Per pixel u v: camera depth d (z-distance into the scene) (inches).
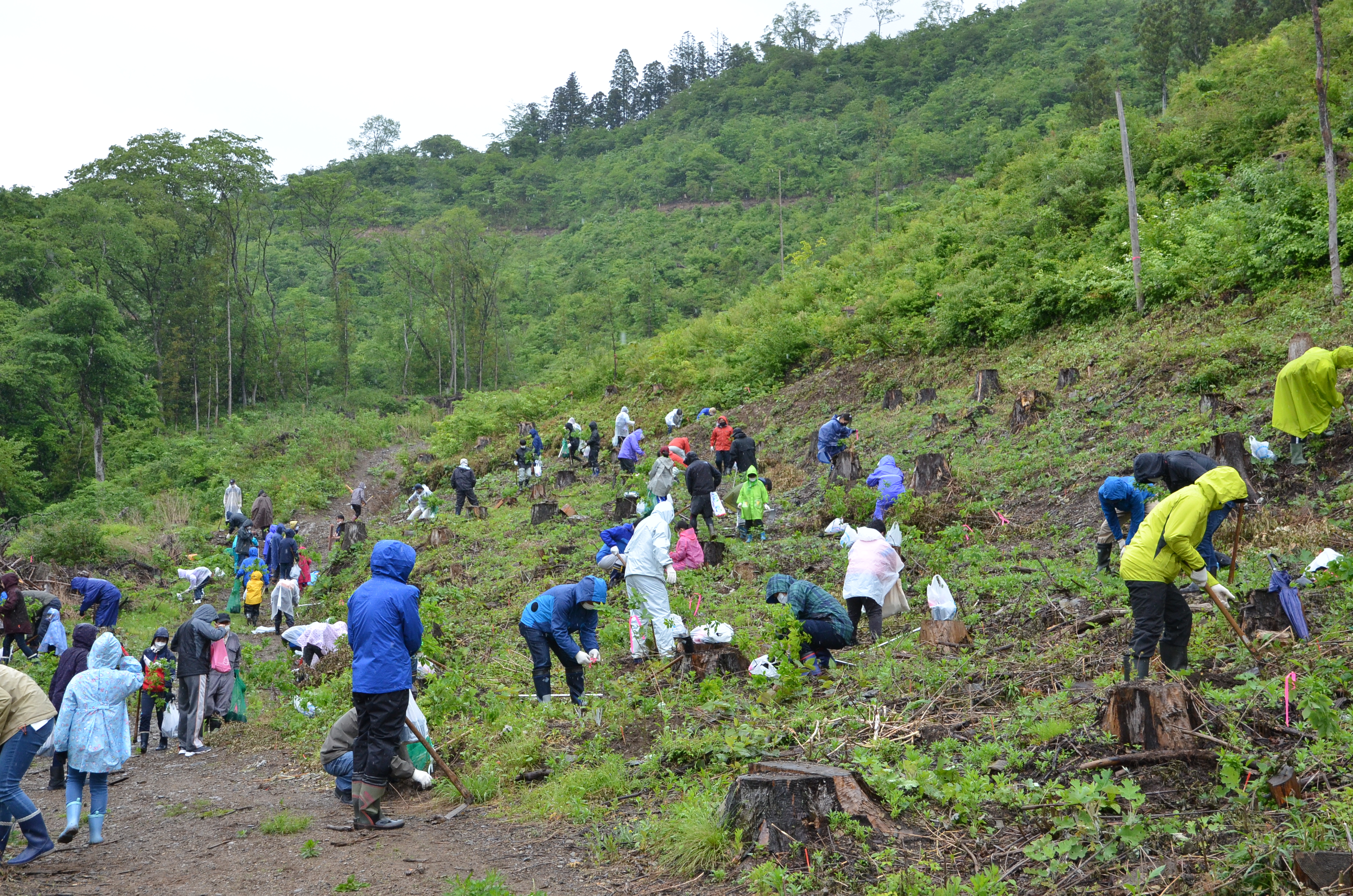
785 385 985.5
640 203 4037.9
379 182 4886.8
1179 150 946.7
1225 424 453.1
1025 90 3619.6
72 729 219.3
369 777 214.1
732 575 438.6
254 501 1088.8
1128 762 172.1
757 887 155.8
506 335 2450.8
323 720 344.8
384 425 1656.0
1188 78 1230.9
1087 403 578.2
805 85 4901.6
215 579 838.5
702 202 3946.9
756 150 4072.3
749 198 3902.6
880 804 174.9
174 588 780.0
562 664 300.0
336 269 2450.8
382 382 2336.4
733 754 215.9
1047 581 341.1
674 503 663.8
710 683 258.2
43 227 1962.4
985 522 456.1
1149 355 595.2
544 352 2509.8
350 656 397.1
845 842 162.9
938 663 267.0
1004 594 341.1
